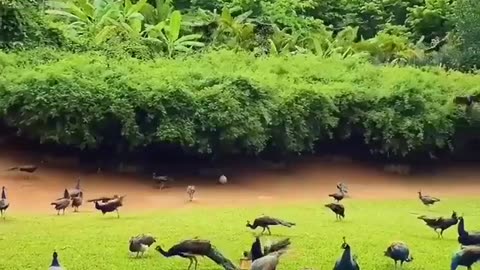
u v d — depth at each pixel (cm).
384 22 2866
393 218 1208
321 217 1200
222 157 1559
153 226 1100
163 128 1453
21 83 1467
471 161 1708
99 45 1941
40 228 1076
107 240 1007
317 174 1580
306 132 1584
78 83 1462
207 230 1075
